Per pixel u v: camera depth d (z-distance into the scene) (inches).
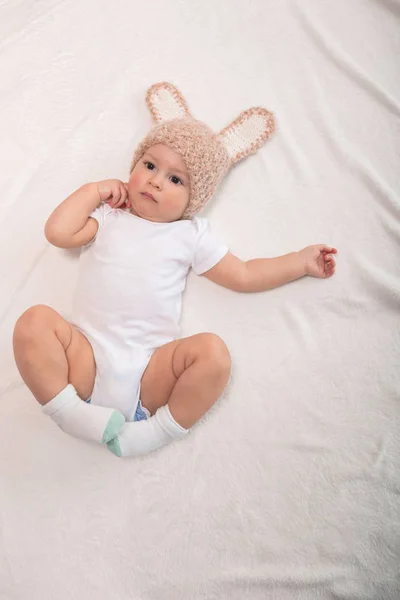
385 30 66.1
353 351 54.7
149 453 51.1
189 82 63.2
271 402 53.1
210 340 48.7
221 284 55.7
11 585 46.9
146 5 65.0
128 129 60.9
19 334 46.1
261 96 63.2
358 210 59.1
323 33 65.1
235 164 60.4
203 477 50.7
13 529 48.4
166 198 51.7
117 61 63.1
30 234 56.3
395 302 55.4
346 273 57.0
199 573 47.9
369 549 48.5
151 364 51.4
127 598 47.1
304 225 58.9
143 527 49.2
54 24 63.1
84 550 48.3
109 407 49.5
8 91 60.4
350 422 52.4
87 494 49.9
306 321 55.9
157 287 51.9
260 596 47.3
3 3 62.8
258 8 65.9
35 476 50.1
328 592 47.3
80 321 51.7
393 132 62.1
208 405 48.9
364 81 63.4
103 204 54.8
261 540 48.9
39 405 51.9
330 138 61.4
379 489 50.2
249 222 58.9
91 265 52.5
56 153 59.1
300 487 50.4
